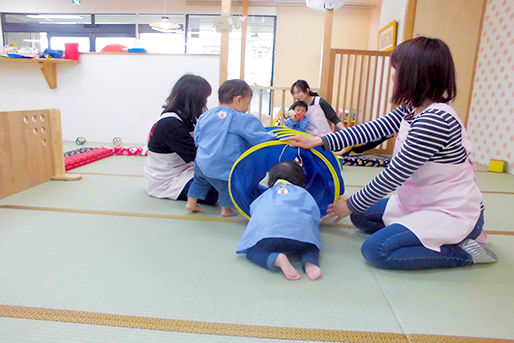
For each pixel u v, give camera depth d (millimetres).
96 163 2770
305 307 900
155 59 3918
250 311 876
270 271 1091
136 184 2137
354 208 1202
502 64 3229
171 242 1289
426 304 933
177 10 6652
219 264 1126
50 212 1568
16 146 1846
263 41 6746
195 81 1770
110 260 1126
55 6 6734
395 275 1089
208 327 809
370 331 814
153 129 1821
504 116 3160
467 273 1114
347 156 3463
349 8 6543
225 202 1571
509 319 878
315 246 1135
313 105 3078
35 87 4012
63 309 857
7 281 979
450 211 1111
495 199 2072
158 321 824
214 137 1459
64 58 3936
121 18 6816
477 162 3561
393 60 1099
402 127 1208
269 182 1334
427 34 3736
